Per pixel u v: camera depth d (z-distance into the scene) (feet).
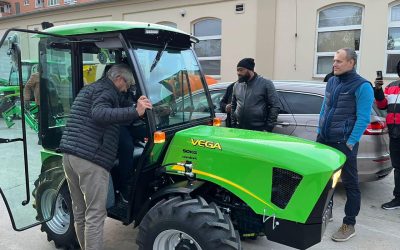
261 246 11.46
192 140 9.13
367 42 28.19
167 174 9.67
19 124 12.10
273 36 32.12
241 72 13.97
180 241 8.69
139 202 9.67
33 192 10.87
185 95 10.37
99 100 8.52
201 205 8.38
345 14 29.09
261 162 8.38
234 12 34.32
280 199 8.36
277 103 13.99
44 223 11.28
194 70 10.96
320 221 8.41
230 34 34.94
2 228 12.80
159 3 39.52
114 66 9.06
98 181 8.87
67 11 47.73
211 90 18.24
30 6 101.14
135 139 10.80
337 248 11.53
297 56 31.32
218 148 8.79
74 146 8.71
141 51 9.18
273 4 31.71
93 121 8.71
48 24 11.10
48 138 10.87
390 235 12.41
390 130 14.07
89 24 9.14
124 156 10.21
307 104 15.49
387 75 27.63
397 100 13.82
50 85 10.56
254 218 9.23
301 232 8.25
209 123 11.25
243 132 9.88
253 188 8.48
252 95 13.98
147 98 8.55
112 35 8.89
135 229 12.64
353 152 11.57
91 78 10.36
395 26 27.02
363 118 11.16
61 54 10.08
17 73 10.33
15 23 54.54
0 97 12.17
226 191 9.39
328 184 8.24
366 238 12.20
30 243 11.75
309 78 31.09
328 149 9.08
